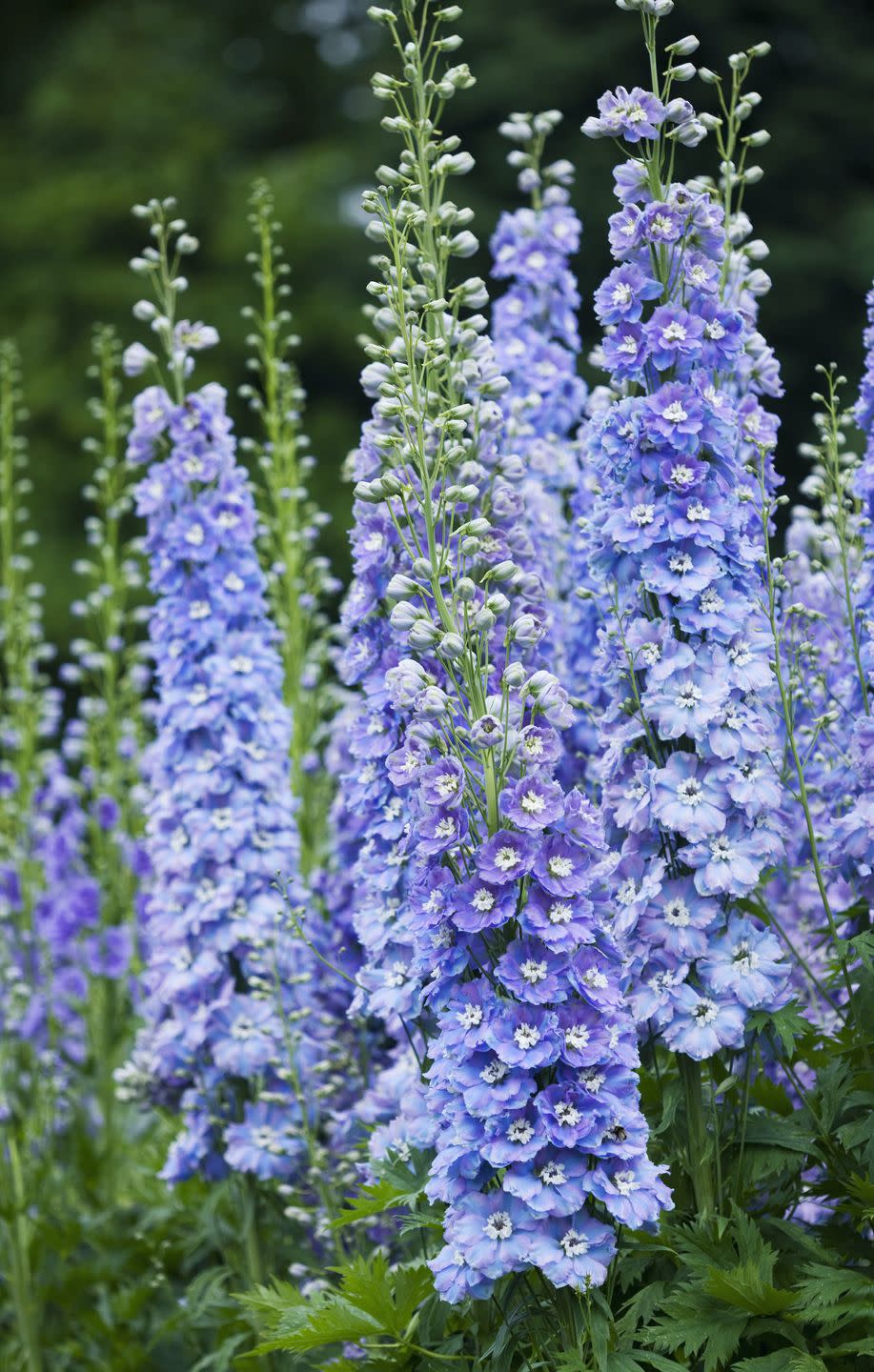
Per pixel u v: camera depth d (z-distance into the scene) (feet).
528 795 10.93
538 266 17.67
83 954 22.33
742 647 12.44
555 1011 11.00
